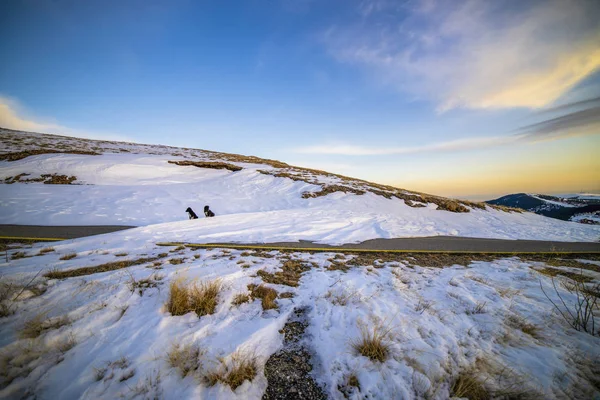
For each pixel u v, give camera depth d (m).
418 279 5.32
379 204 17.41
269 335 3.26
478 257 7.43
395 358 2.85
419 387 2.49
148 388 2.32
